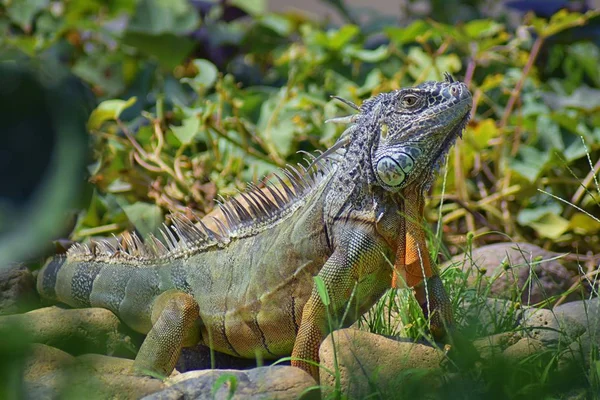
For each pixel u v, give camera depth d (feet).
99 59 46.01
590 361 20.25
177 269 24.82
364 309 23.04
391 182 21.15
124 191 36.32
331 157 23.27
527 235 37.99
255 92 42.09
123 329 25.63
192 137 35.73
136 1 46.93
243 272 23.54
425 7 58.59
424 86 21.48
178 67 48.26
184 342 24.39
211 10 54.44
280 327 23.04
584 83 48.88
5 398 12.71
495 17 55.83
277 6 74.49
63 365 18.44
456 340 20.89
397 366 20.10
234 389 17.38
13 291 26.84
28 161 13.24
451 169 38.09
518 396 18.49
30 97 14.58
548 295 28.35
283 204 23.77
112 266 26.14
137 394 19.12
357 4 72.95
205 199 34.73
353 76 45.39
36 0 50.96
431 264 22.13
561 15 41.34
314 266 22.38
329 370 19.83
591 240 35.99
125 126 40.73
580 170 38.93
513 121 40.70
